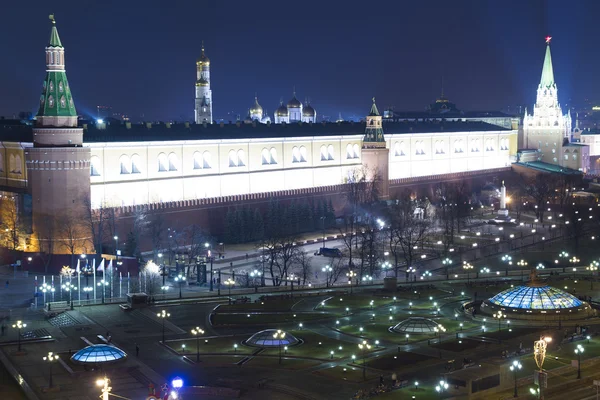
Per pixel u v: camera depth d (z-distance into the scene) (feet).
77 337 609.42
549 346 571.28
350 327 631.97
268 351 568.00
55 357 533.96
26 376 518.78
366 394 471.21
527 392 481.05
